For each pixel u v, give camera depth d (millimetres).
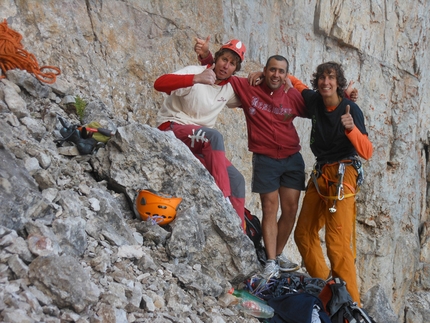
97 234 3453
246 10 7816
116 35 5973
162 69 6457
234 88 5043
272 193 5113
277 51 8492
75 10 5609
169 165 4172
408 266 11328
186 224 3930
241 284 4516
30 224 2918
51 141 4125
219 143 4543
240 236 4230
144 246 3818
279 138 5059
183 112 4824
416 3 11344
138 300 3070
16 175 3113
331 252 4793
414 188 11648
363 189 10445
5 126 3557
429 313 11398
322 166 4910
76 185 3777
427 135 12383
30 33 5164
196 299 3697
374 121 10609
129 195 4129
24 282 2621
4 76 4320
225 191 4492
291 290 4652
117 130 4156
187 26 6859
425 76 12055
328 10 9453
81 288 2697
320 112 4871
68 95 4887
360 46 10250
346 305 4223
